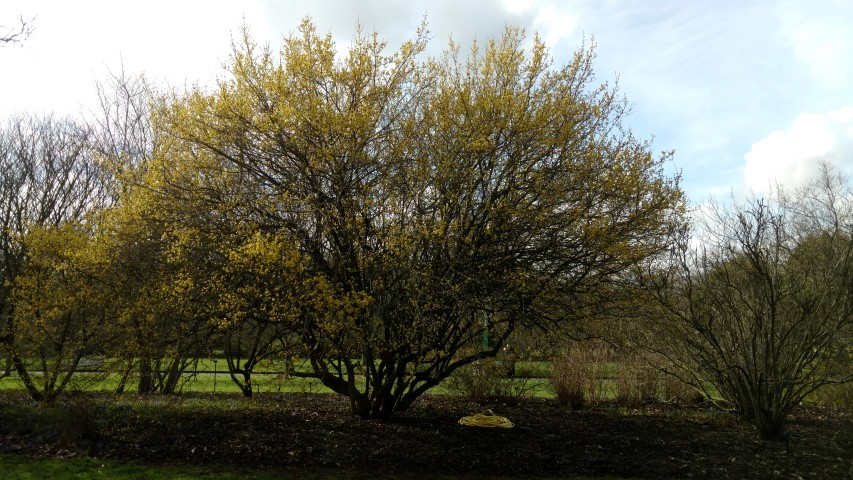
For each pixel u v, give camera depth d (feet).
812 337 27.61
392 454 22.84
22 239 29.58
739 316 28.84
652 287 26.96
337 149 22.49
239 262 21.52
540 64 25.08
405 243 21.71
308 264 22.56
